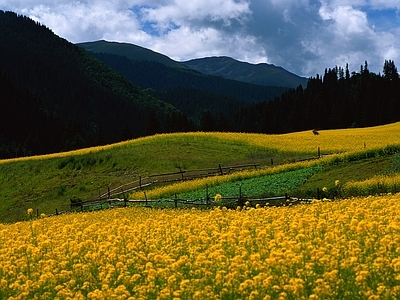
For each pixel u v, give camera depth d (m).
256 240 13.48
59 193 53.88
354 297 9.73
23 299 11.44
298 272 10.54
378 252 11.45
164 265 12.73
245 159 51.84
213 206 28.31
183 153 56.69
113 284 12.00
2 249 15.52
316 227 14.20
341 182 31.47
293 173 37.41
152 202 33.97
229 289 10.56
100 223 20.12
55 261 13.50
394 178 28.39
